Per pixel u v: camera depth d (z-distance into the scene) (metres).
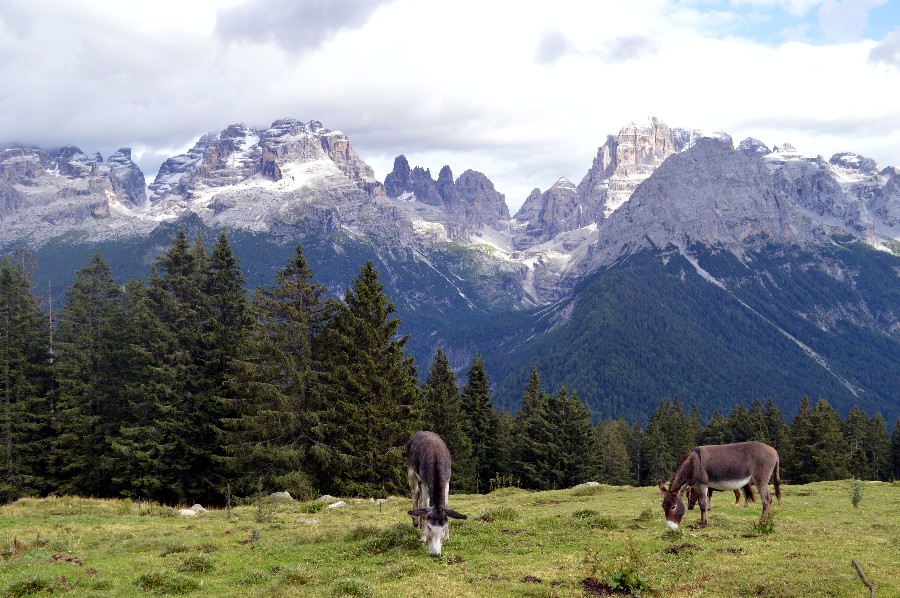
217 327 53.88
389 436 51.06
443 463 17.33
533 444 84.00
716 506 26.67
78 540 23.70
